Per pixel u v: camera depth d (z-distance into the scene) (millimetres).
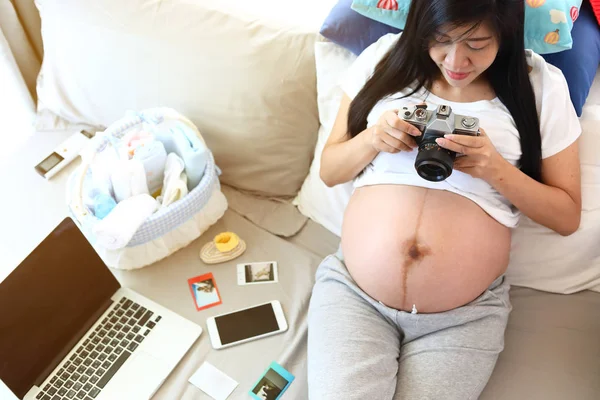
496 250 1068
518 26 897
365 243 1096
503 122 1029
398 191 1083
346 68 1282
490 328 1051
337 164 1167
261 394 1113
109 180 1296
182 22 1381
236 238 1358
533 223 1182
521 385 1069
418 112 963
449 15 838
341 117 1217
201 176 1361
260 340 1203
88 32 1475
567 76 1112
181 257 1358
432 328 1060
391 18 1166
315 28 1315
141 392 1124
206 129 1439
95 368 1163
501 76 994
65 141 1637
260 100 1329
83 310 1214
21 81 1780
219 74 1350
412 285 1043
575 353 1107
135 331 1214
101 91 1550
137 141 1330
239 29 1338
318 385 993
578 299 1201
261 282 1297
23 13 1733
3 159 1623
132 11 1422
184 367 1167
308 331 1126
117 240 1183
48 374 1162
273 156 1407
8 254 1393
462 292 1046
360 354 1007
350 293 1120
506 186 1013
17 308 1078
